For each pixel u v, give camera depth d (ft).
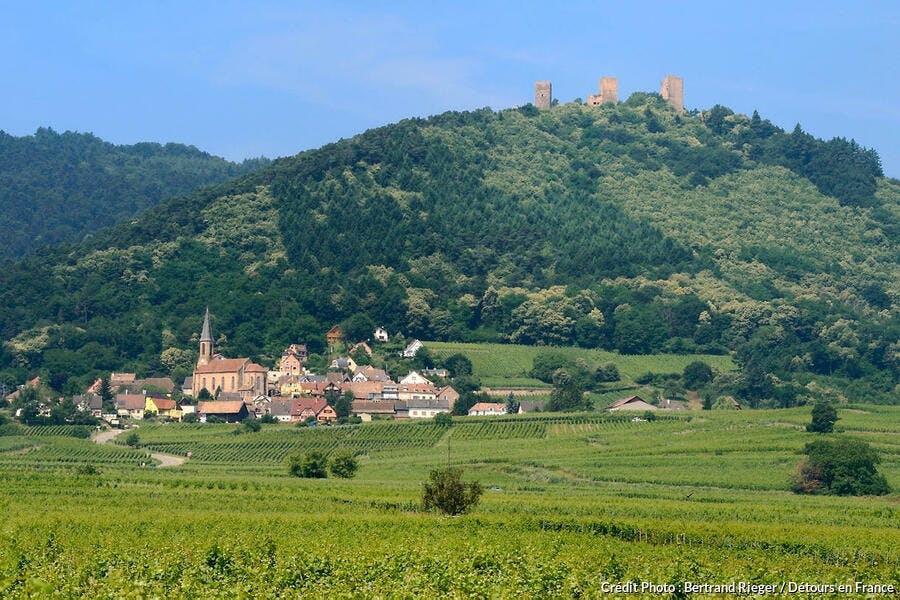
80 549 506.89
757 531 615.57
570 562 470.39
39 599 346.95
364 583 419.95
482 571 454.40
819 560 567.59
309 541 538.47
